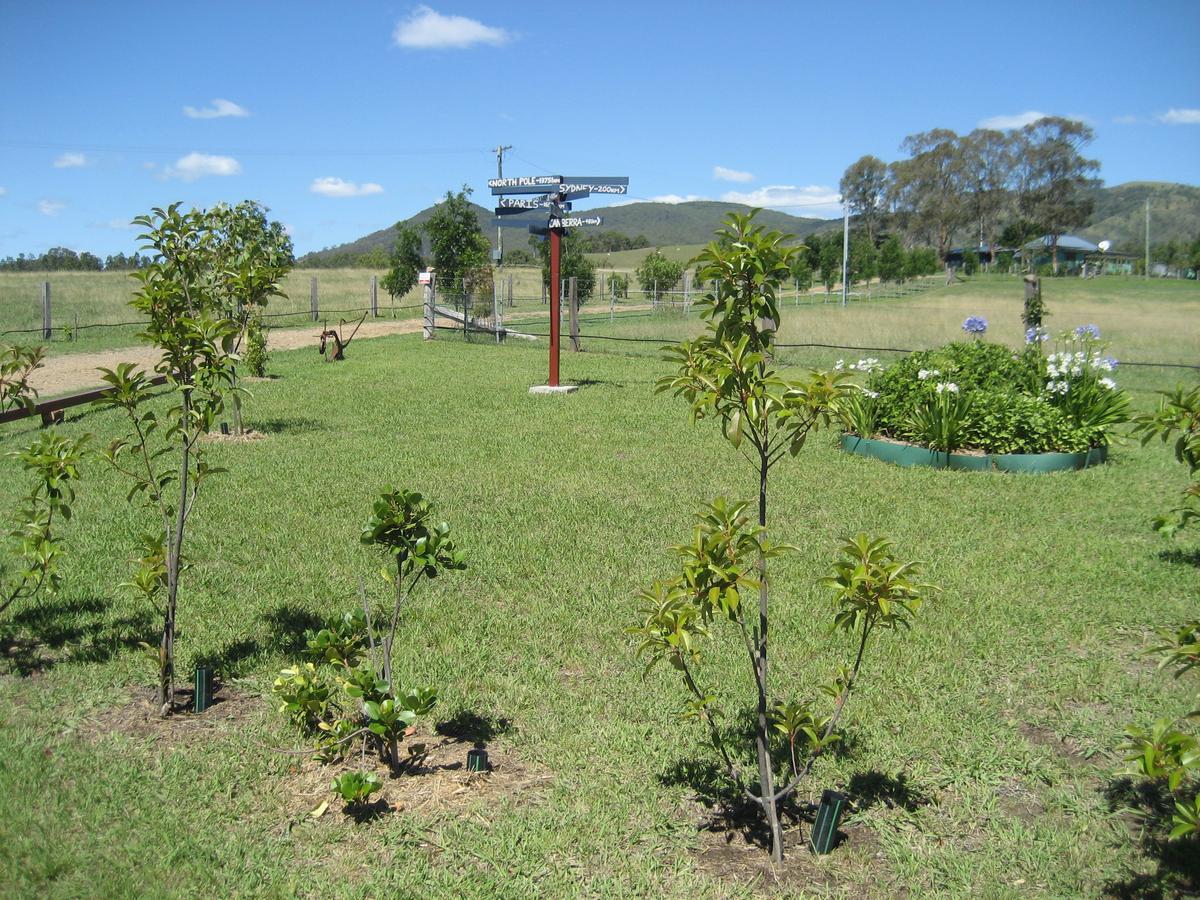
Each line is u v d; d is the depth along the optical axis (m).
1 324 26.19
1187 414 4.08
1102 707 4.36
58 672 4.54
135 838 3.28
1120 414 9.57
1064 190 79.50
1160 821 3.49
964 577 5.95
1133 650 4.93
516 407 12.52
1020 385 10.14
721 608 2.84
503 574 5.94
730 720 4.16
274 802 3.52
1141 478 8.70
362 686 3.51
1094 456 9.34
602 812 3.48
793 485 8.34
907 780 3.74
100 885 3.02
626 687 4.47
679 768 3.78
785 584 5.81
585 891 3.06
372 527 3.66
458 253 31.27
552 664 4.72
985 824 3.49
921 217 84.75
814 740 3.17
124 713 4.19
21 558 6.00
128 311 30.92
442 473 8.66
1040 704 4.37
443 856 3.23
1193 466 4.09
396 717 3.52
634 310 34.09
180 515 4.24
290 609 5.31
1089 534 6.89
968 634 5.07
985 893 3.08
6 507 7.30
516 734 4.05
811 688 4.44
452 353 19.47
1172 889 3.11
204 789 3.60
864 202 92.19
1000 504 7.71
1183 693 4.43
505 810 3.49
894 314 30.45
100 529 6.70
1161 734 2.69
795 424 3.01
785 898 3.04
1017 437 9.19
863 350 18.98
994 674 4.66
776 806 3.39
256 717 4.16
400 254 32.50
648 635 3.08
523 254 81.69
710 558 2.92
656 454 9.61
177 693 4.39
